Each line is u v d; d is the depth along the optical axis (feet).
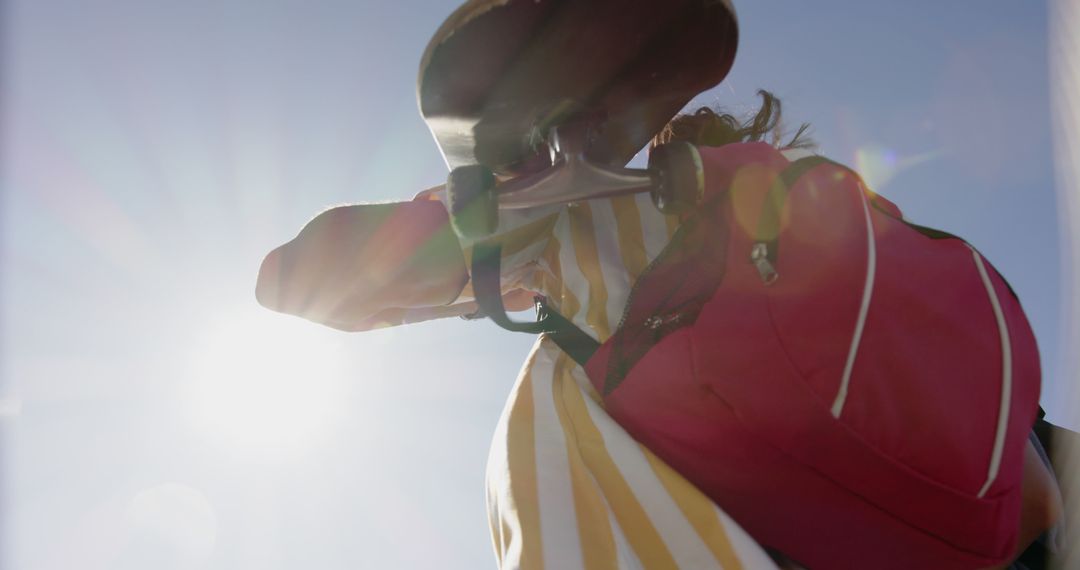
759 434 2.23
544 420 2.62
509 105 2.55
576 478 2.41
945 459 2.12
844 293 2.10
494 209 2.40
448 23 2.31
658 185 2.43
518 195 2.45
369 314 2.83
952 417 2.12
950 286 2.23
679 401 2.35
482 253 2.61
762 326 2.17
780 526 2.33
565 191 2.46
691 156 2.35
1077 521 2.68
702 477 2.39
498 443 2.65
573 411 2.63
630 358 2.50
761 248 2.18
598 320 2.77
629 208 2.84
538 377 2.79
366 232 2.60
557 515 2.31
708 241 2.44
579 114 2.54
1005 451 2.17
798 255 2.15
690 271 2.49
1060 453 2.78
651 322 2.52
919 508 2.16
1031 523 2.64
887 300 2.13
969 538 2.19
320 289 2.69
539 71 2.44
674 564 2.29
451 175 2.41
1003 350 2.23
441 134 2.66
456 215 2.38
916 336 2.14
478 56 2.37
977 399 2.17
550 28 2.33
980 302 2.26
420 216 2.60
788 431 2.17
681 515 2.35
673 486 2.39
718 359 2.22
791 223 2.17
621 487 2.41
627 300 2.67
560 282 2.93
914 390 2.11
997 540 2.21
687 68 2.57
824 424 2.12
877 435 2.12
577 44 2.39
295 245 2.65
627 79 2.55
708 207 2.44
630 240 2.80
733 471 2.33
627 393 2.47
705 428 2.33
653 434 2.46
